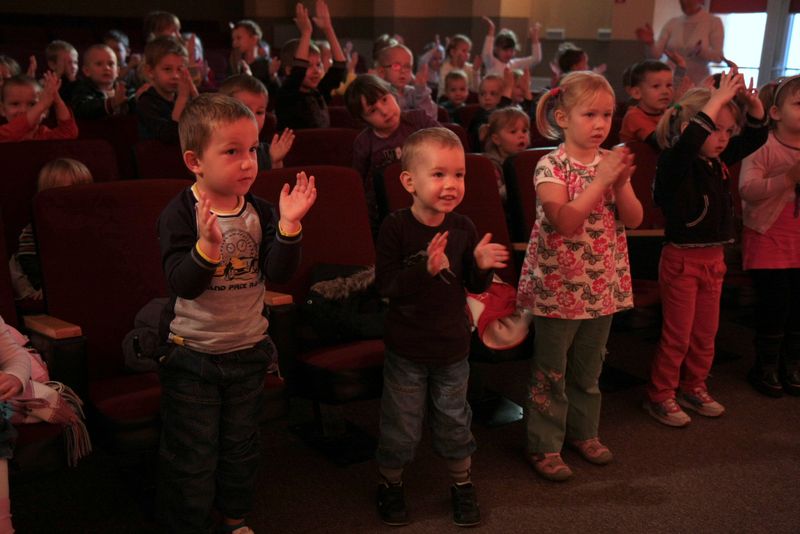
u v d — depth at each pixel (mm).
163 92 3367
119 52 6520
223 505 1859
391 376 2002
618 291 2258
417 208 1975
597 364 2320
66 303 2029
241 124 1623
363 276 2270
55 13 11102
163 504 1778
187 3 11898
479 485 2238
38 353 1813
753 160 2836
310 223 2395
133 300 2113
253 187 2311
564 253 2154
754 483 2266
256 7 11758
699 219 2473
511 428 2600
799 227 2760
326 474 2293
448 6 10570
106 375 2072
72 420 1700
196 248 1537
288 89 3912
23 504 2107
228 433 1797
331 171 2465
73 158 2730
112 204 2115
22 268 2457
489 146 3449
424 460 2375
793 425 2650
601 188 1997
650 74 3635
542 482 2260
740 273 3027
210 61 8273
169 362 1712
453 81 5555
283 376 2020
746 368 3141
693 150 2354
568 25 9578
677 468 2348
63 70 5105
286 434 2539
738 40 8133
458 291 1973
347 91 3021
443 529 2023
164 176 2930
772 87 2893
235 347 1735
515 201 2754
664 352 2617
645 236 2812
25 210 2619
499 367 3125
